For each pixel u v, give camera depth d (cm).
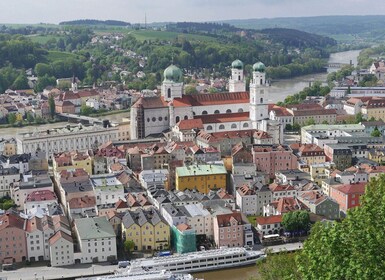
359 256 13688
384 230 13938
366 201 15100
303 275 14912
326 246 14525
